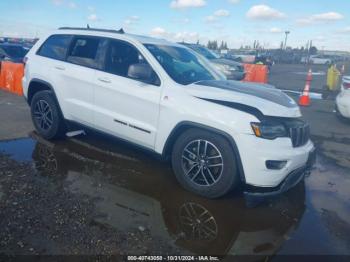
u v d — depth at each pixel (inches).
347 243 121.5
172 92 155.5
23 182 151.3
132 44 176.4
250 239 121.3
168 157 164.6
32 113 217.3
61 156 187.3
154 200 145.8
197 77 174.7
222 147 142.1
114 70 178.5
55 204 134.0
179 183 163.3
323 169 199.5
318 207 149.6
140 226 123.9
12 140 208.1
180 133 156.6
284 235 125.3
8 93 371.9
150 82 164.1
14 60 490.9
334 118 350.0
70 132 225.9
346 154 229.8
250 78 658.2
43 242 108.9
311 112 380.8
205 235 121.8
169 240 116.9
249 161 136.6
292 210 145.4
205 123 144.3
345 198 160.6
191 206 142.8
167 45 191.6
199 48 561.0
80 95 190.2
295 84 698.2
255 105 141.9
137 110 166.6
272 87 188.2
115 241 113.0
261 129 136.6
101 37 189.3
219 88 156.9
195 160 150.8
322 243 120.9
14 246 105.7
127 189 154.3
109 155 194.2
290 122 147.9
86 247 108.4
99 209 133.6
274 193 141.4
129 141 176.6
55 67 201.5
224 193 145.2
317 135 277.4
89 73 185.2
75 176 163.2
